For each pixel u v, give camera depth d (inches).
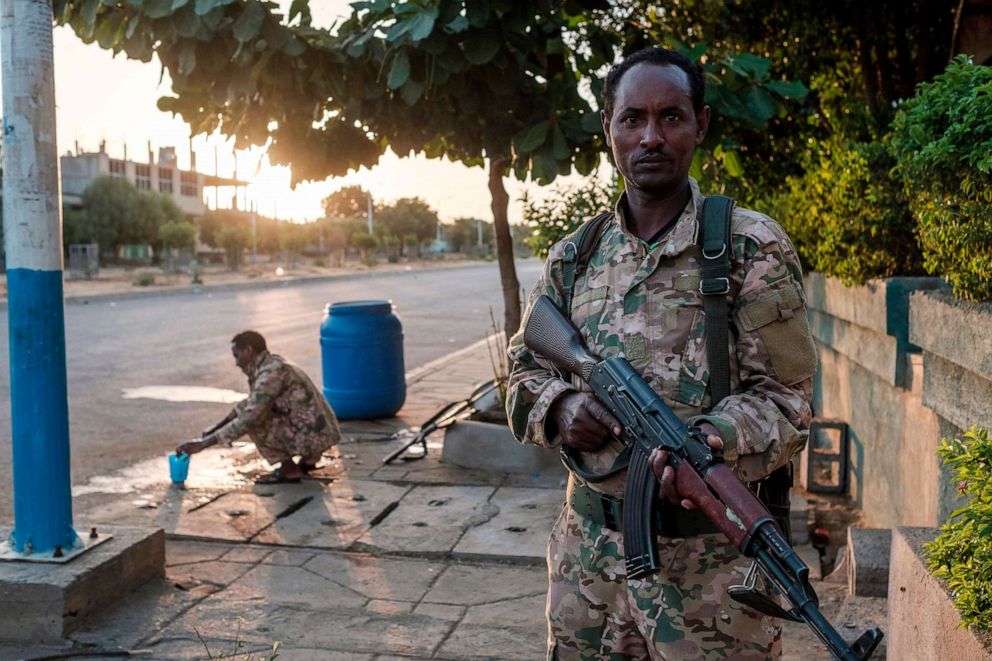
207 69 196.9
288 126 234.7
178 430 335.0
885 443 198.2
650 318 74.9
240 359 249.1
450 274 1966.0
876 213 196.1
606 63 224.1
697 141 76.9
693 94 74.9
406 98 199.6
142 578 171.9
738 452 68.2
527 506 224.7
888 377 189.9
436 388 416.5
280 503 229.6
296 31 197.8
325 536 203.6
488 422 273.9
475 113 218.2
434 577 180.5
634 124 74.7
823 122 322.7
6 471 270.4
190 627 155.9
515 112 220.5
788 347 72.0
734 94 200.5
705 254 73.0
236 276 1758.1
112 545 168.2
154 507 227.8
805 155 293.0
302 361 510.6
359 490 241.0
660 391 73.8
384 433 316.5
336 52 206.8
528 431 82.4
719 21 326.3
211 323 748.6
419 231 3934.5
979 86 113.9
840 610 148.7
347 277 1779.0
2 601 151.1
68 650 146.6
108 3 185.5
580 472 77.3
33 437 159.0
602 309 77.7
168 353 549.6
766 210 301.6
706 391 73.0
